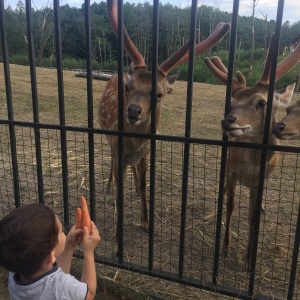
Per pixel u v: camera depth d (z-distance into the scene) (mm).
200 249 3543
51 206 4266
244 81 3154
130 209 4355
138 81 3273
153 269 2953
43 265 1673
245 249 3580
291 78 19172
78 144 6555
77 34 42531
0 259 1605
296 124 2777
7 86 2955
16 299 1695
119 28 2545
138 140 3703
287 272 3184
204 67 23391
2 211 4043
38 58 32781
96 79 17578
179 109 11047
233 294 2668
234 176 3336
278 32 2223
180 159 5988
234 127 2631
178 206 4383
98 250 3457
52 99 11141
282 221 4082
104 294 2832
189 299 2789
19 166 5391
